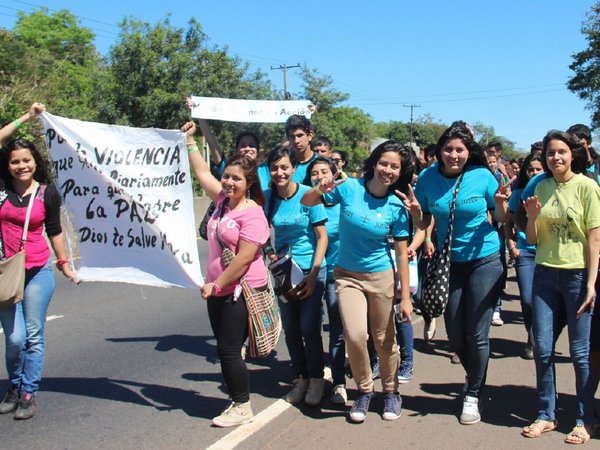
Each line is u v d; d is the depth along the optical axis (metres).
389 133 77.12
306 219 4.92
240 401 4.54
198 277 4.80
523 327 7.49
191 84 25.08
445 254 4.43
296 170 5.79
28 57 23.38
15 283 4.42
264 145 30.42
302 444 4.21
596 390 4.61
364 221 4.34
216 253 4.38
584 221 4.13
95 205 4.91
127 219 4.88
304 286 4.77
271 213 5.03
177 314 8.34
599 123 37.81
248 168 4.33
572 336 4.23
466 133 4.45
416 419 4.61
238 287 4.31
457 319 4.57
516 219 4.70
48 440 4.36
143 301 9.10
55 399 5.16
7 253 4.62
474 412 4.51
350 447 4.14
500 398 5.04
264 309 4.39
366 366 4.52
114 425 4.62
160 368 6.03
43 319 4.77
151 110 24.73
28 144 4.64
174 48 25.38
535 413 4.70
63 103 23.84
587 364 4.20
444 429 4.41
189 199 4.80
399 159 4.30
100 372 5.89
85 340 7.01
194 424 4.63
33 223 4.61
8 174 4.68
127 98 25.00
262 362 6.31
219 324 4.42
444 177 4.57
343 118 56.34
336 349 5.00
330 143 6.68
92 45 53.97
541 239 4.34
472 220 4.50
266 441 4.27
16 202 4.60
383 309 4.46
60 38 53.19
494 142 8.37
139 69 25.03
